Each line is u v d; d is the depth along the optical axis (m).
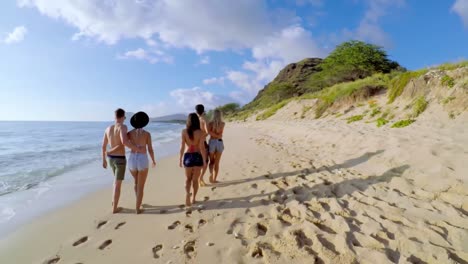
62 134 33.69
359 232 3.43
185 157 4.70
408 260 2.78
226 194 5.24
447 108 9.02
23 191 6.31
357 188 5.05
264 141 13.05
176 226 3.94
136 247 3.39
